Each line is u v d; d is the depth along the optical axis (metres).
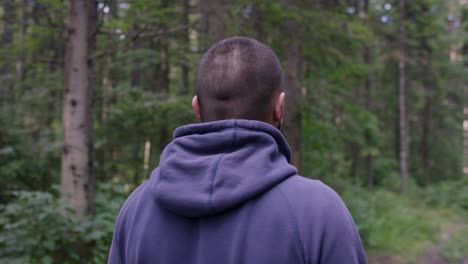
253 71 0.95
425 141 21.88
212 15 5.35
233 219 0.85
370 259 8.25
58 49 7.98
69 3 4.55
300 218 0.83
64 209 3.73
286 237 0.82
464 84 21.20
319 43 6.68
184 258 0.87
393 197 14.66
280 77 1.00
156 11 5.37
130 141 7.42
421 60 15.88
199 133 0.95
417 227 10.59
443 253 8.82
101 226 3.95
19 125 7.28
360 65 8.09
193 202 0.85
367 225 8.98
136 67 8.91
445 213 13.91
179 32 5.45
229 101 0.95
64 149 4.51
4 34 7.08
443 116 21.23
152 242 0.91
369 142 17.52
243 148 0.90
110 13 5.38
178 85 9.45
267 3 5.61
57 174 6.59
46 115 8.26
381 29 8.70
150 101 6.60
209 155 0.91
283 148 0.96
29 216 3.54
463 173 22.20
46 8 5.41
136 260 0.92
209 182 0.85
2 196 5.76
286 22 6.11
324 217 0.83
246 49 0.97
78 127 4.50
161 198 0.89
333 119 8.96
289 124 7.31
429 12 16.67
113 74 8.77
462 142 22.31
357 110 8.32
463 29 19.55
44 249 3.53
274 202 0.85
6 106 7.28
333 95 8.09
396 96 20.44
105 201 4.90
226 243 0.84
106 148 7.52
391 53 11.80
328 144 9.18
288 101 7.23
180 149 0.94
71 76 4.52
